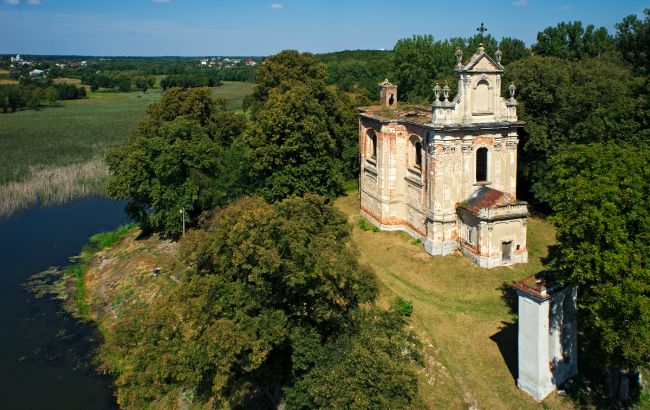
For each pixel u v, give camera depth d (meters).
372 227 53.53
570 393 28.59
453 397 29.22
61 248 60.94
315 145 56.50
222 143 70.94
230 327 23.97
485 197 43.56
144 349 24.30
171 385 25.00
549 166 50.66
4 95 159.88
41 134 122.06
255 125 57.53
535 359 27.88
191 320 25.25
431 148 44.25
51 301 48.28
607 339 24.61
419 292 39.97
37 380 36.78
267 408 31.41
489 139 45.03
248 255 26.12
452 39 94.88
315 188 56.88
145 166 56.84
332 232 31.05
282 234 27.08
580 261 25.75
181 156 55.53
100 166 93.12
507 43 87.38
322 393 23.56
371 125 53.31
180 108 68.44
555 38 86.25
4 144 110.12
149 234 61.03
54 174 88.06
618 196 25.77
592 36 85.56
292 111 56.00
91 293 49.62
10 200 77.38
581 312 27.98
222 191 56.94
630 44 72.81
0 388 35.88
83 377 37.09
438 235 45.28
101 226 68.75
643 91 49.38
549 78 49.75
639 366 26.80
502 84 53.25
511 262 43.06
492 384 29.81
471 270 42.28
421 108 54.06
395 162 50.59
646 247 25.42
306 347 26.72
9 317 45.44
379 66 132.75
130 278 49.72
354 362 23.27
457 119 43.94
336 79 154.50
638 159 27.52
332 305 27.83
